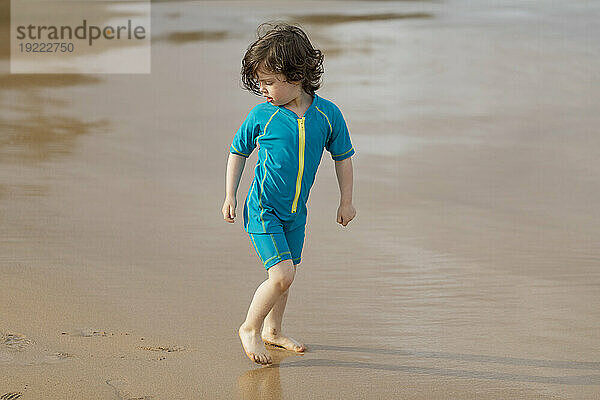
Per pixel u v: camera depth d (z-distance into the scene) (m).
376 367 7.35
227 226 11.77
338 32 32.62
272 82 7.11
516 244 10.97
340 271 9.91
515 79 23.39
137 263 10.10
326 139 7.52
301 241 7.71
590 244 10.98
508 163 15.25
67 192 13.19
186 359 7.40
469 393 6.83
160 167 14.97
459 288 9.34
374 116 19.11
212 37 32.56
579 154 15.82
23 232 11.16
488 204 12.87
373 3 41.94
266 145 7.29
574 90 21.88
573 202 12.98
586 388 6.93
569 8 37.22
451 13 37.16
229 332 8.08
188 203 12.84
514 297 9.07
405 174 14.56
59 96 21.34
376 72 24.66
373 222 11.93
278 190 7.29
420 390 6.89
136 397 6.61
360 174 14.55
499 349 7.74
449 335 8.08
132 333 7.95
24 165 14.73
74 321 8.20
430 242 11.04
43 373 6.96
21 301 8.69
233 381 7.00
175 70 25.62
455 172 14.69
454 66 25.44
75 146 16.28
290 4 42.59
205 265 10.11
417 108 19.94
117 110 19.84
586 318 8.48
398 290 9.27
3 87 22.39
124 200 12.88
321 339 8.01
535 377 7.14
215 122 18.77
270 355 7.42
